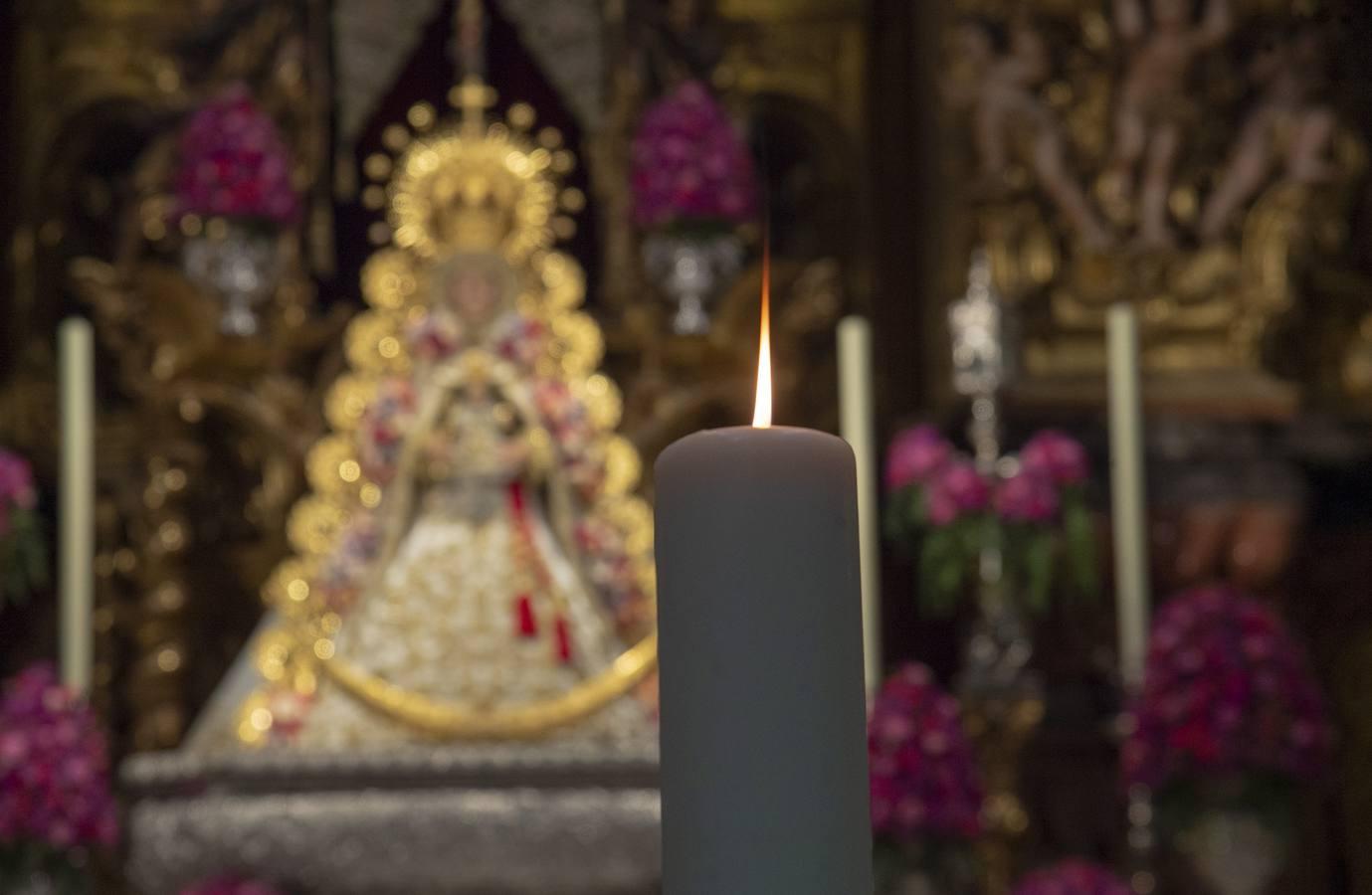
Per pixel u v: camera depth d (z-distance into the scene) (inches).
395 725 223.6
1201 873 232.2
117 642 283.4
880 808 221.0
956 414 291.0
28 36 305.0
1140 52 301.0
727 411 296.4
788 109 315.6
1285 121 298.8
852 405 237.3
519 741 223.6
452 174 261.6
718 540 39.0
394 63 304.8
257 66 304.5
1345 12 265.7
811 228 314.7
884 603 302.2
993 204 295.3
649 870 213.5
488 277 254.1
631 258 297.3
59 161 304.3
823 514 39.4
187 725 283.6
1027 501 250.1
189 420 274.8
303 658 230.8
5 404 293.9
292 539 250.7
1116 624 286.5
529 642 230.4
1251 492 286.5
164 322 276.1
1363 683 292.2
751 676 38.5
